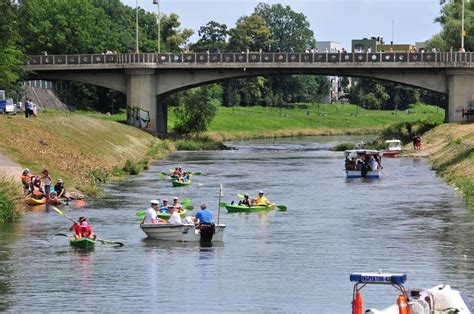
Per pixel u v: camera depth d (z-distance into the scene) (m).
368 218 115.94
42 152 155.12
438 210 121.94
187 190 146.38
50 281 82.25
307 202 132.50
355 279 63.28
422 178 164.75
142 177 166.38
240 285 80.88
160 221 103.69
